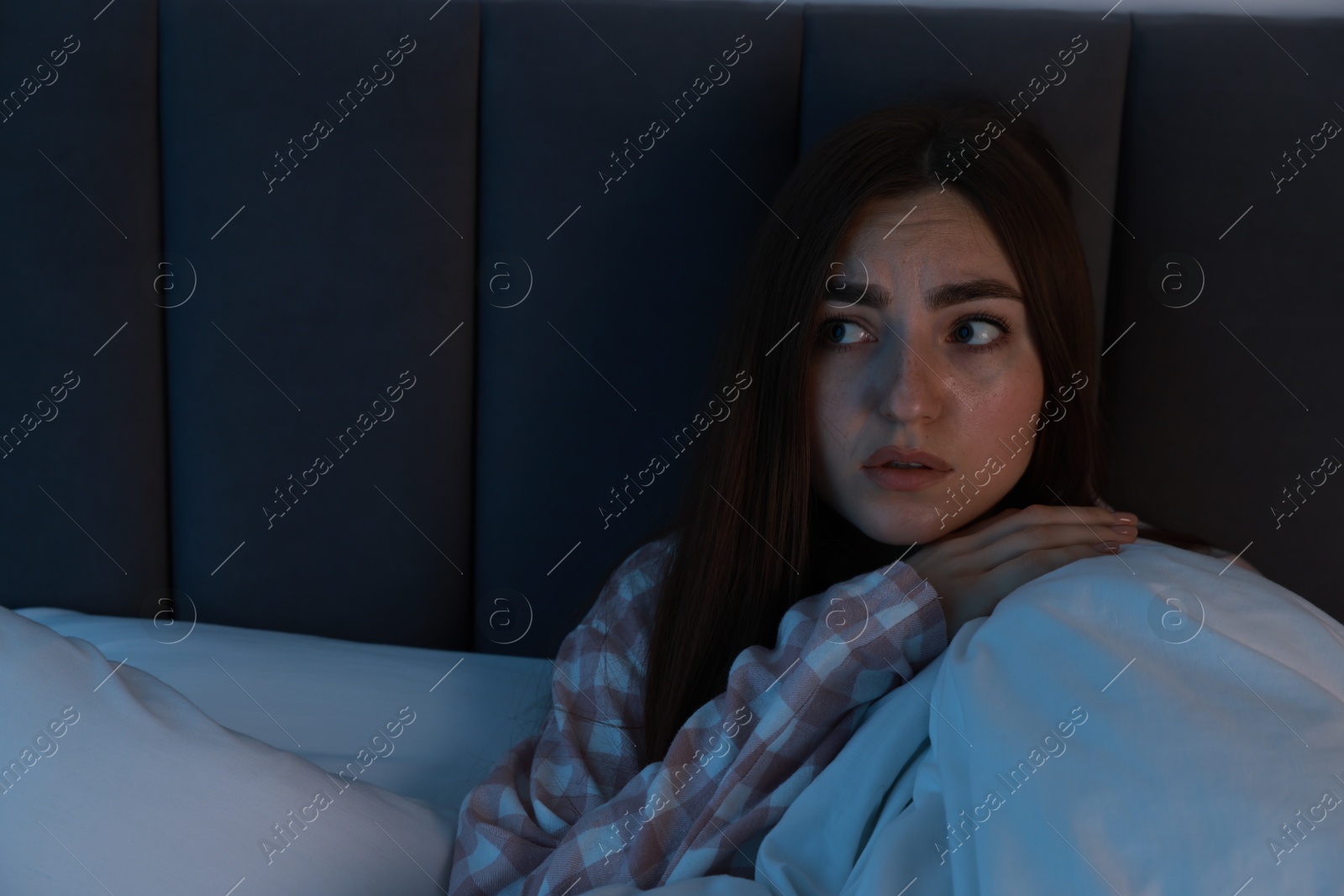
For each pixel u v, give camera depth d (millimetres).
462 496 1123
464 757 939
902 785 658
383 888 728
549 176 1046
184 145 1062
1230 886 470
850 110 1009
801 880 633
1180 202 989
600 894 619
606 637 904
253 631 1117
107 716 732
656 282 1058
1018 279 801
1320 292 971
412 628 1140
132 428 1109
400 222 1056
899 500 806
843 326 815
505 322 1081
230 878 672
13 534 1128
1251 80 958
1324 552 1006
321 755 923
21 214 1068
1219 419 1009
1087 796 513
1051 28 985
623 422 1087
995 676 604
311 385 1091
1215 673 561
